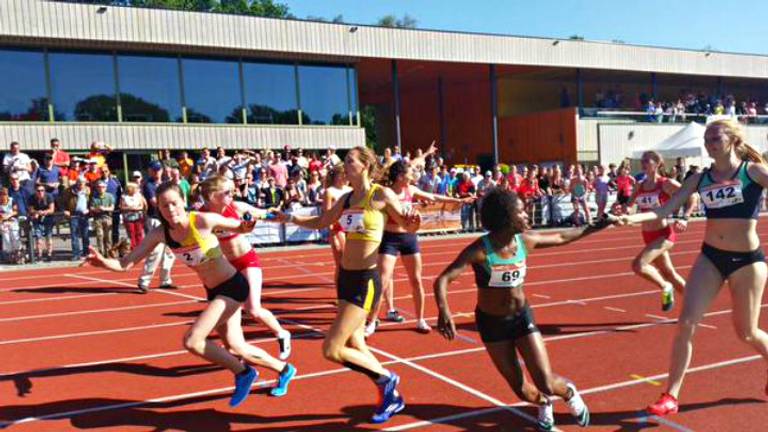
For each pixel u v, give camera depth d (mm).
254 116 22750
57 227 14805
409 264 7238
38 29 18625
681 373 4445
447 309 3967
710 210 4539
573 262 13422
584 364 5945
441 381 5555
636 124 30391
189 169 17016
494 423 4617
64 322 8352
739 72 33844
